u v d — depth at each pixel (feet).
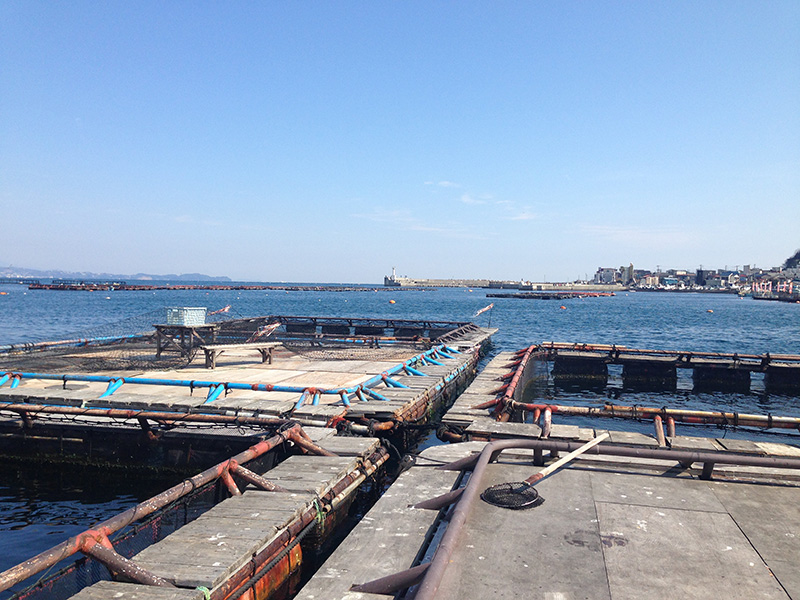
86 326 164.55
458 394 67.36
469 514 20.43
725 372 80.59
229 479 23.94
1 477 37.40
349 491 27.20
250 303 371.15
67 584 17.15
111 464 37.88
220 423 35.14
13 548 26.96
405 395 46.01
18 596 16.01
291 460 28.96
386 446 34.09
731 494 22.68
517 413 49.29
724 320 249.14
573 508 21.09
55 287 600.39
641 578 15.76
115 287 611.06
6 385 45.91
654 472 25.34
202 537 19.19
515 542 18.10
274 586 20.08
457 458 27.50
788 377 79.15
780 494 22.70
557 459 27.04
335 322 125.80
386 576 15.42
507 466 26.32
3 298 386.93
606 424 54.70
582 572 16.10
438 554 14.87
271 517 21.13
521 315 274.36
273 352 72.49
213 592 15.94
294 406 37.50
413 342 90.38
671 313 307.99
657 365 83.10
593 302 481.46
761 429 52.26
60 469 38.68
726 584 15.48
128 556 19.31
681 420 34.22
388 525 19.93
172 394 44.52
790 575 16.05
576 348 87.56
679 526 19.44
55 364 60.29
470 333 111.65
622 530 19.08
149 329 97.35
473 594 14.84
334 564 17.04
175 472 36.81
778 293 616.80
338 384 50.98
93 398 38.52
